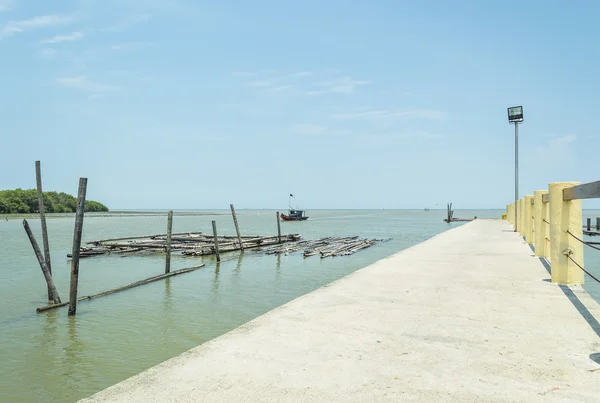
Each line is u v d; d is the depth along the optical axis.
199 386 3.44
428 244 15.58
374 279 8.07
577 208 7.38
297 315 5.51
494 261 10.64
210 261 19.00
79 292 12.30
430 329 4.88
